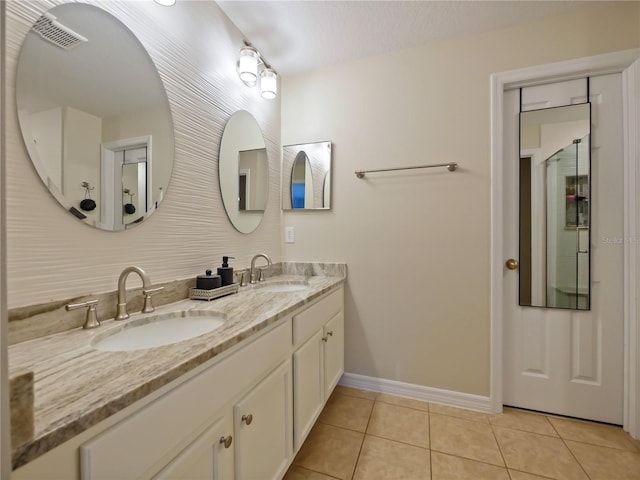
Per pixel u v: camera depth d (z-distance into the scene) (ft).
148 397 1.94
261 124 6.45
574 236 5.46
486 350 5.76
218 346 2.51
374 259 6.53
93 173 3.14
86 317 2.96
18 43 2.54
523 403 5.78
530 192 5.71
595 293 5.36
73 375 1.94
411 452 4.65
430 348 6.13
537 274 5.69
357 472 4.26
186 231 4.40
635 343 4.94
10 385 1.16
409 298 6.27
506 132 5.84
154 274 3.85
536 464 4.39
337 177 6.81
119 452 1.73
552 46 5.31
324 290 5.15
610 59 4.99
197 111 4.61
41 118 2.70
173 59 4.16
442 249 6.03
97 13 3.20
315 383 4.88
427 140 6.10
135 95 3.61
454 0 4.86
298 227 7.13
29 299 2.59
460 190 5.90
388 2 4.92
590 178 5.35
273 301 4.15
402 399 6.21
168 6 4.04
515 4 4.98
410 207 6.25
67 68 2.92
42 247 2.69
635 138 4.92
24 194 2.57
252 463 3.10
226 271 4.73
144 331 3.31
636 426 4.90
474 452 4.64
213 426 2.57
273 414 3.56
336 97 6.81
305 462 4.46
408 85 6.24
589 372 5.39
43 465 1.36
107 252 3.27
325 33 5.73
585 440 4.88
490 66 5.68
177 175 4.23
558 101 5.55
